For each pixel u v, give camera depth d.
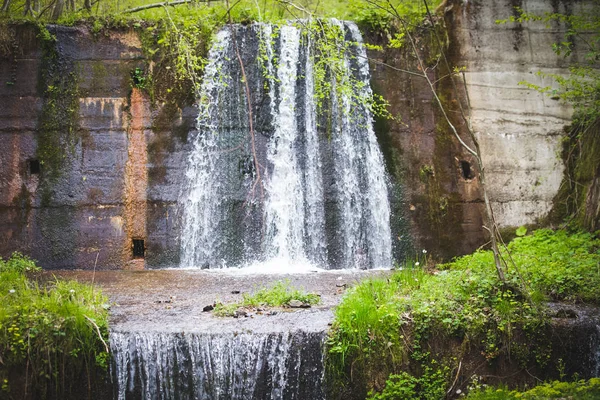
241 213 13.23
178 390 7.77
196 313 8.91
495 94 14.73
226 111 13.64
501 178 14.51
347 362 7.82
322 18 13.70
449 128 14.51
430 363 7.97
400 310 8.32
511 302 8.45
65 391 7.63
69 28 13.48
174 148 13.36
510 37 14.94
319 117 13.90
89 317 7.97
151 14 14.90
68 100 13.27
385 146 14.12
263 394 7.75
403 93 14.41
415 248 13.84
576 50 15.08
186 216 13.18
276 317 8.59
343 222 13.60
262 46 13.88
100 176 13.12
